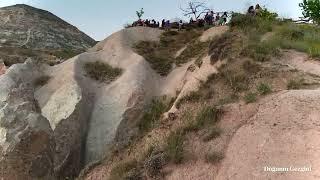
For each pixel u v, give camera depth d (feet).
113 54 116.06
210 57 85.20
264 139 48.39
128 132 93.35
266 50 72.38
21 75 105.91
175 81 105.19
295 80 59.72
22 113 79.51
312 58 68.64
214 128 54.08
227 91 65.36
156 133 63.46
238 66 70.54
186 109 67.41
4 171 73.26
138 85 103.40
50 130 79.97
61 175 88.69
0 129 76.95
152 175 51.49
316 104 50.72
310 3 104.27
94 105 102.01
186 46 116.47
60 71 109.91
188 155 51.96
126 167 57.62
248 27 85.15
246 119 53.31
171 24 130.11
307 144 45.27
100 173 65.67
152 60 114.21
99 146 95.20
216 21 123.54
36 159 75.72
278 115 51.21
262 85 58.80
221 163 48.88
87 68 110.63
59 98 100.22
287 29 84.02
